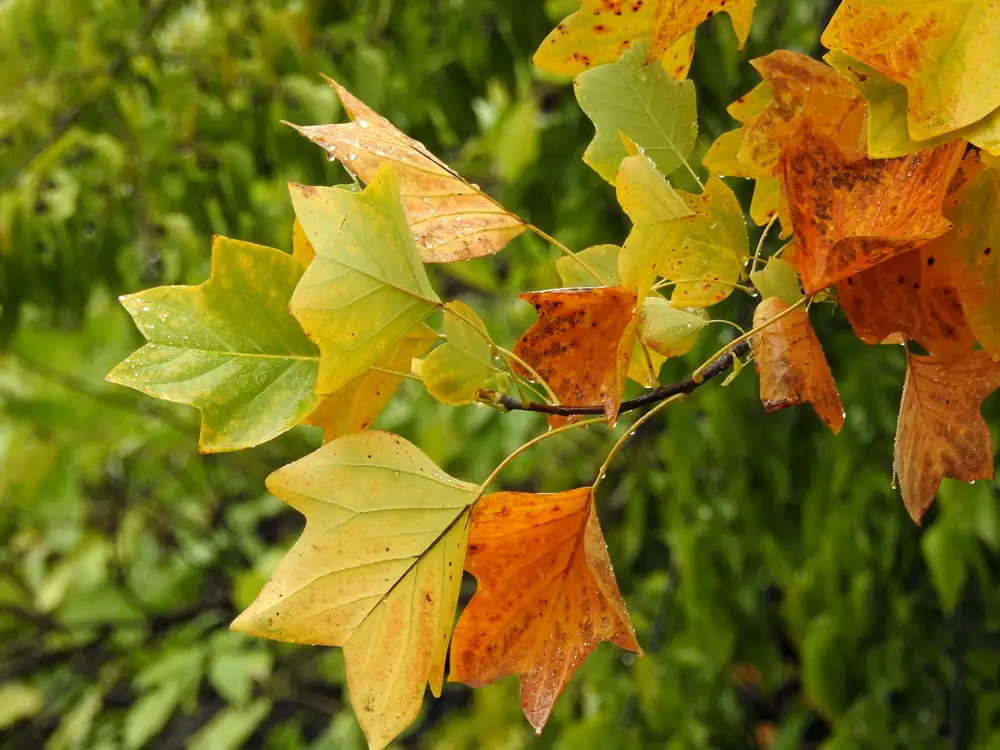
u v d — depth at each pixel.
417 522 0.71
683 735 2.32
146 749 4.27
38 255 2.42
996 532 1.89
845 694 2.13
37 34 2.52
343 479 0.71
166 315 0.73
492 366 0.74
